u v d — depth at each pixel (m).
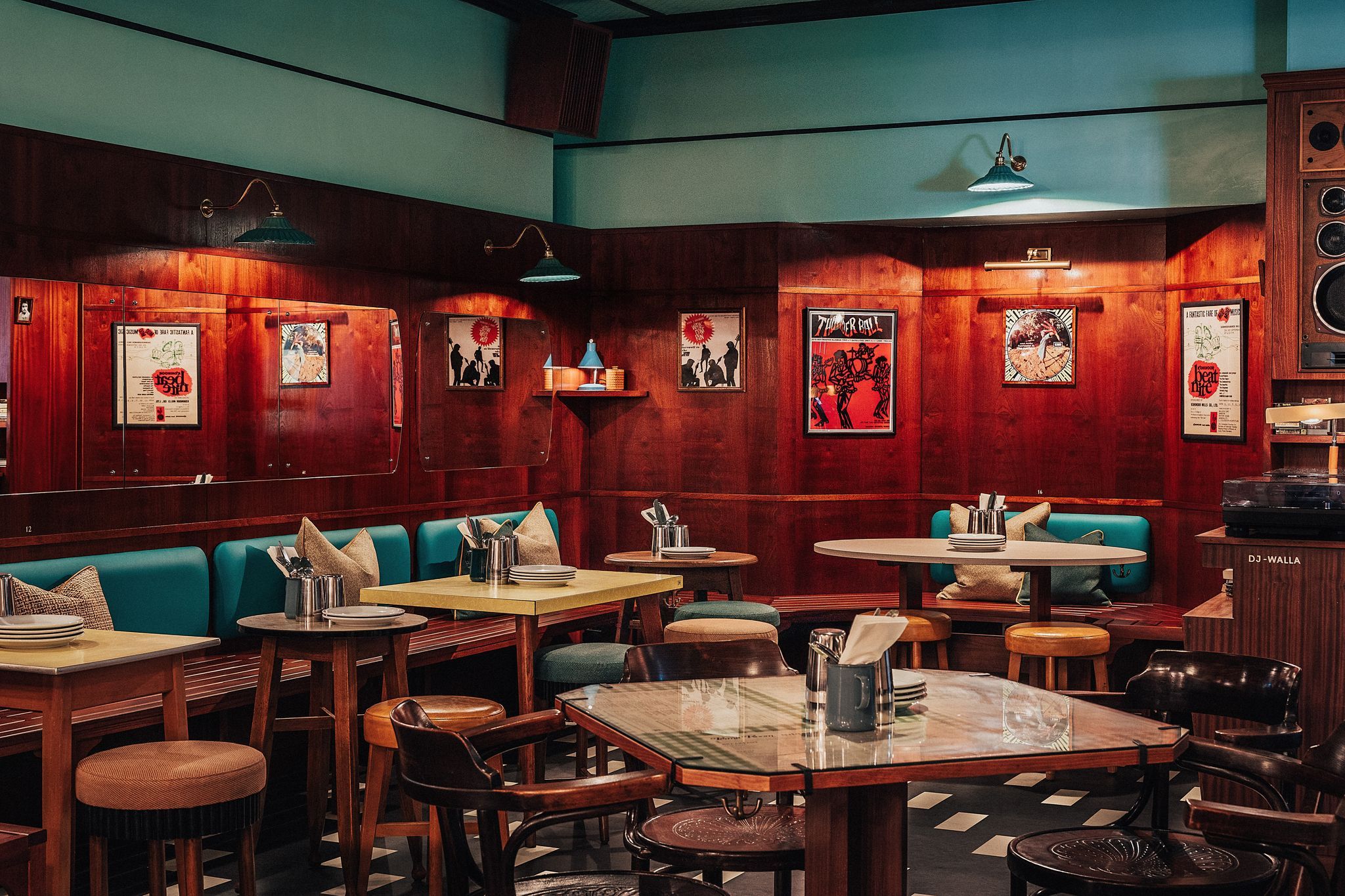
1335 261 6.19
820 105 7.64
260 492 5.87
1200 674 3.58
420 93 6.90
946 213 7.46
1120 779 5.82
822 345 7.69
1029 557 5.80
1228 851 3.08
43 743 3.63
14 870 3.34
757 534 7.68
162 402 5.43
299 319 6.07
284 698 5.46
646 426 7.88
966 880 4.43
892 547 6.28
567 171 8.12
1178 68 7.04
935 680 3.41
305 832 5.09
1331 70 6.14
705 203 7.84
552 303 7.66
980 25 7.38
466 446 7.08
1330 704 4.74
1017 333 7.73
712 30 7.80
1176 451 7.33
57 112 5.16
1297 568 4.79
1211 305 7.07
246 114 5.95
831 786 2.48
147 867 4.66
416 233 6.69
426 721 3.15
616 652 5.32
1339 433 6.32
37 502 4.95
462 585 5.29
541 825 2.98
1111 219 7.50
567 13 7.65
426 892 4.39
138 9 5.46
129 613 5.09
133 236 5.30
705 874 3.45
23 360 4.91
